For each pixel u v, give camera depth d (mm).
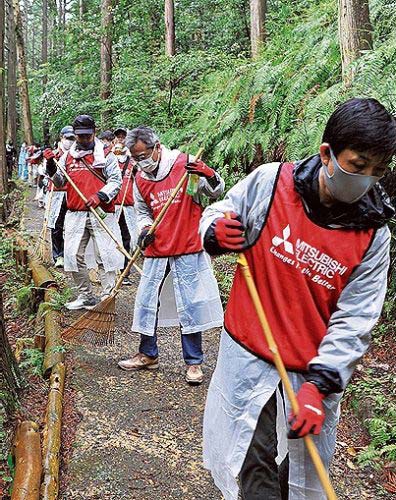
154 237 4281
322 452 2240
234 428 2254
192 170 3971
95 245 5961
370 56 4594
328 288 2072
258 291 2172
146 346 4574
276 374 2178
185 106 10875
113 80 13773
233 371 2244
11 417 3627
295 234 2068
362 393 4031
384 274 2084
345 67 4973
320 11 7406
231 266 7473
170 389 4301
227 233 2082
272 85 6852
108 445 3510
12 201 14844
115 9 16000
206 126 8078
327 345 2051
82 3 21703
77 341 4785
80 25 17406
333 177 1861
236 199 2223
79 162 5812
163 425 3779
